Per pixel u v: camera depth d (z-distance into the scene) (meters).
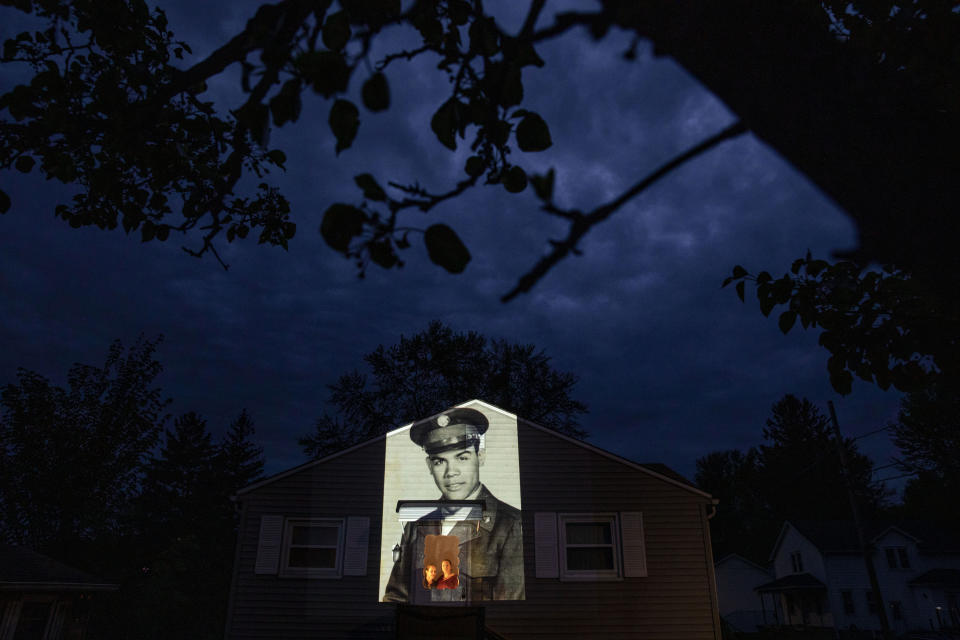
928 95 0.88
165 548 29.05
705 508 12.34
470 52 1.49
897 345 2.81
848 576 33.47
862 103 0.86
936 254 0.81
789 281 3.25
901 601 32.56
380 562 11.76
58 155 3.03
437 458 12.62
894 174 0.84
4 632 15.06
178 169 3.16
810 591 35.28
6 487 20.56
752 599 42.78
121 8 3.22
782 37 0.90
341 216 1.15
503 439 12.81
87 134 2.60
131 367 23.00
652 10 0.96
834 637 30.11
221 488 49.28
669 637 11.31
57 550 21.67
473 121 1.80
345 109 1.28
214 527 44.38
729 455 67.12
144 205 3.37
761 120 0.91
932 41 1.36
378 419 27.98
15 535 20.94
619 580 11.73
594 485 12.48
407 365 29.22
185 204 2.90
